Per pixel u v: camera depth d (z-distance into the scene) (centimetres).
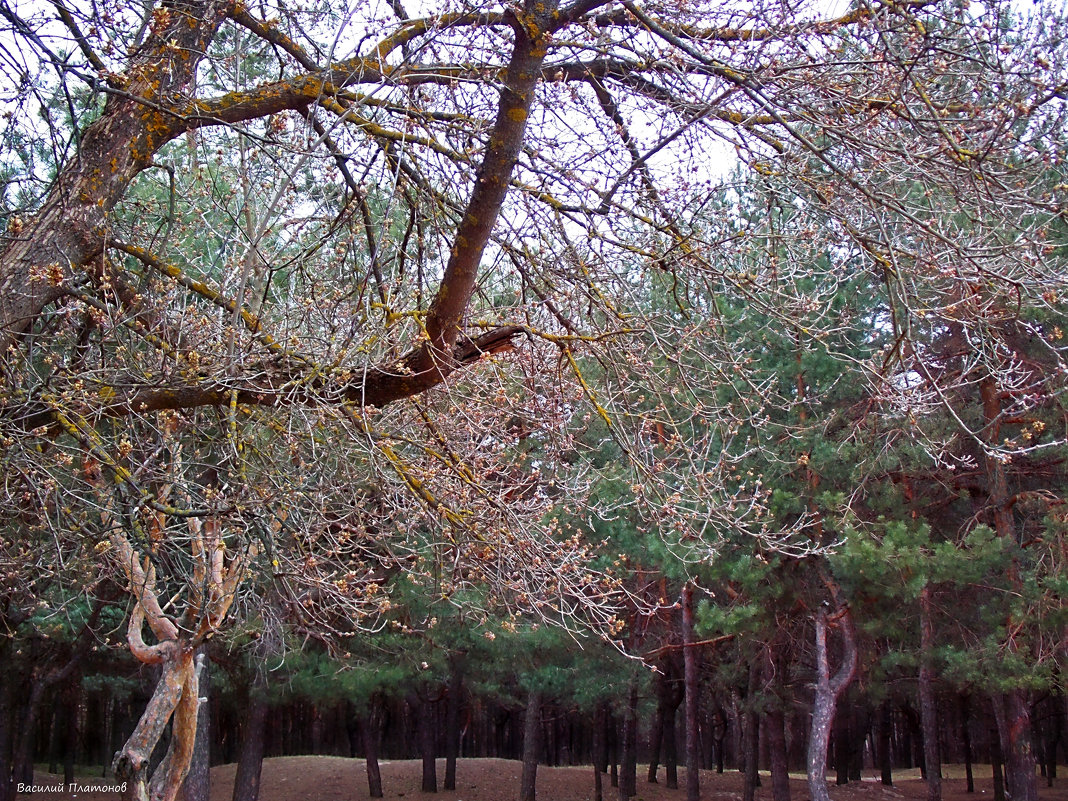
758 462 1198
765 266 552
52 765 2795
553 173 501
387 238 540
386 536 677
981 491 1409
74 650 1539
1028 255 420
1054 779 2780
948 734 3600
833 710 1402
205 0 435
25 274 405
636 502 547
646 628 1702
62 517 564
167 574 734
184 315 501
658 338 511
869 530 1180
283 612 746
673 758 2497
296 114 495
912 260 479
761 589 1272
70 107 407
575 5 408
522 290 543
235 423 424
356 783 2308
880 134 460
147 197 634
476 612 705
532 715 2020
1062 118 424
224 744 3047
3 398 402
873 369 487
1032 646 1212
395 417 609
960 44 439
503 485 660
